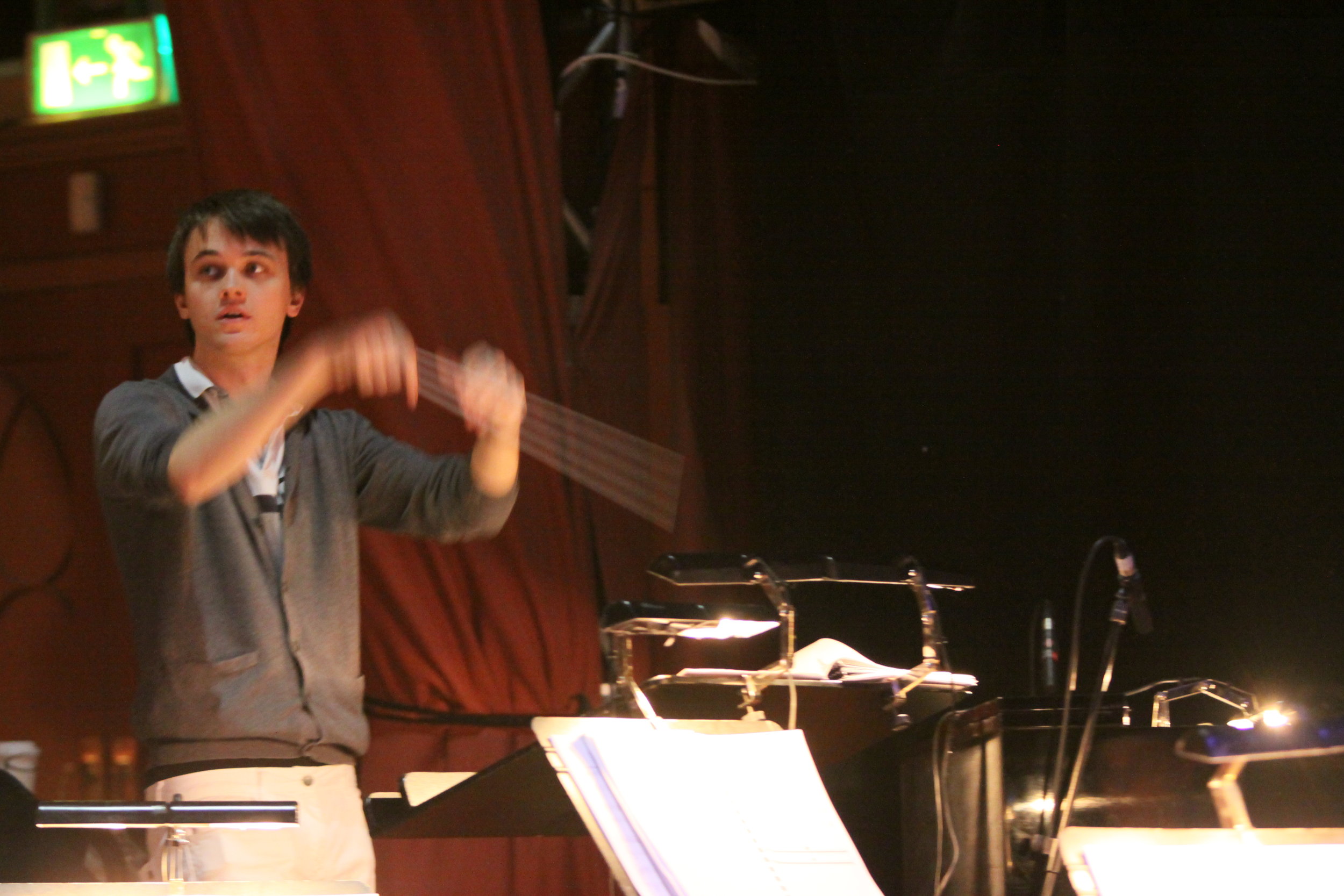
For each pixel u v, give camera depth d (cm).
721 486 821
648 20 856
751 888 273
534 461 684
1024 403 732
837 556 769
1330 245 648
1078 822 324
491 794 326
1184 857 257
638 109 854
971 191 743
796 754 315
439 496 409
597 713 343
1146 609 383
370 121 666
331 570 397
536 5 745
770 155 808
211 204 402
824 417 785
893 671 384
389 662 655
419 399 655
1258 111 663
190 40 656
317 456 408
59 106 830
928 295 755
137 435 333
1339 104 651
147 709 369
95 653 780
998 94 736
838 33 768
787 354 797
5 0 857
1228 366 663
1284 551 647
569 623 679
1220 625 655
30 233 827
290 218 418
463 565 665
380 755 650
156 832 362
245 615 374
